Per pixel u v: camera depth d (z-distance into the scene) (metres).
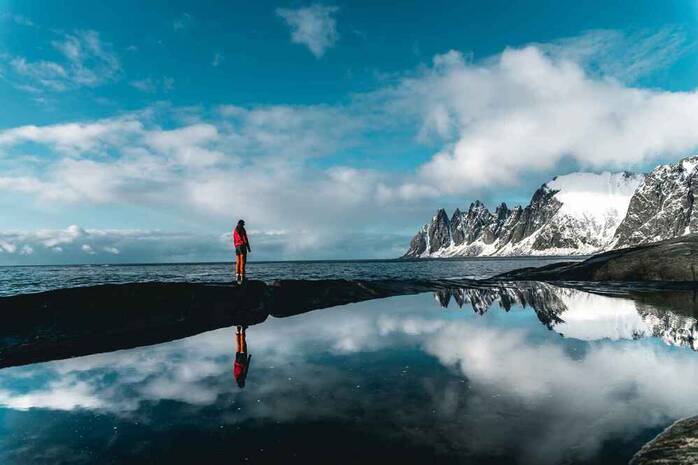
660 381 7.57
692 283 26.20
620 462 4.75
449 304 20.20
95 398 7.45
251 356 10.22
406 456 4.97
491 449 5.10
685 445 4.87
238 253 19.59
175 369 9.28
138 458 5.13
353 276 65.38
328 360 9.55
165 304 15.83
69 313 14.05
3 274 92.06
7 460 5.15
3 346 11.95
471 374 8.15
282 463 4.89
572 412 6.17
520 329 13.09
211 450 5.27
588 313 16.17
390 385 7.59
